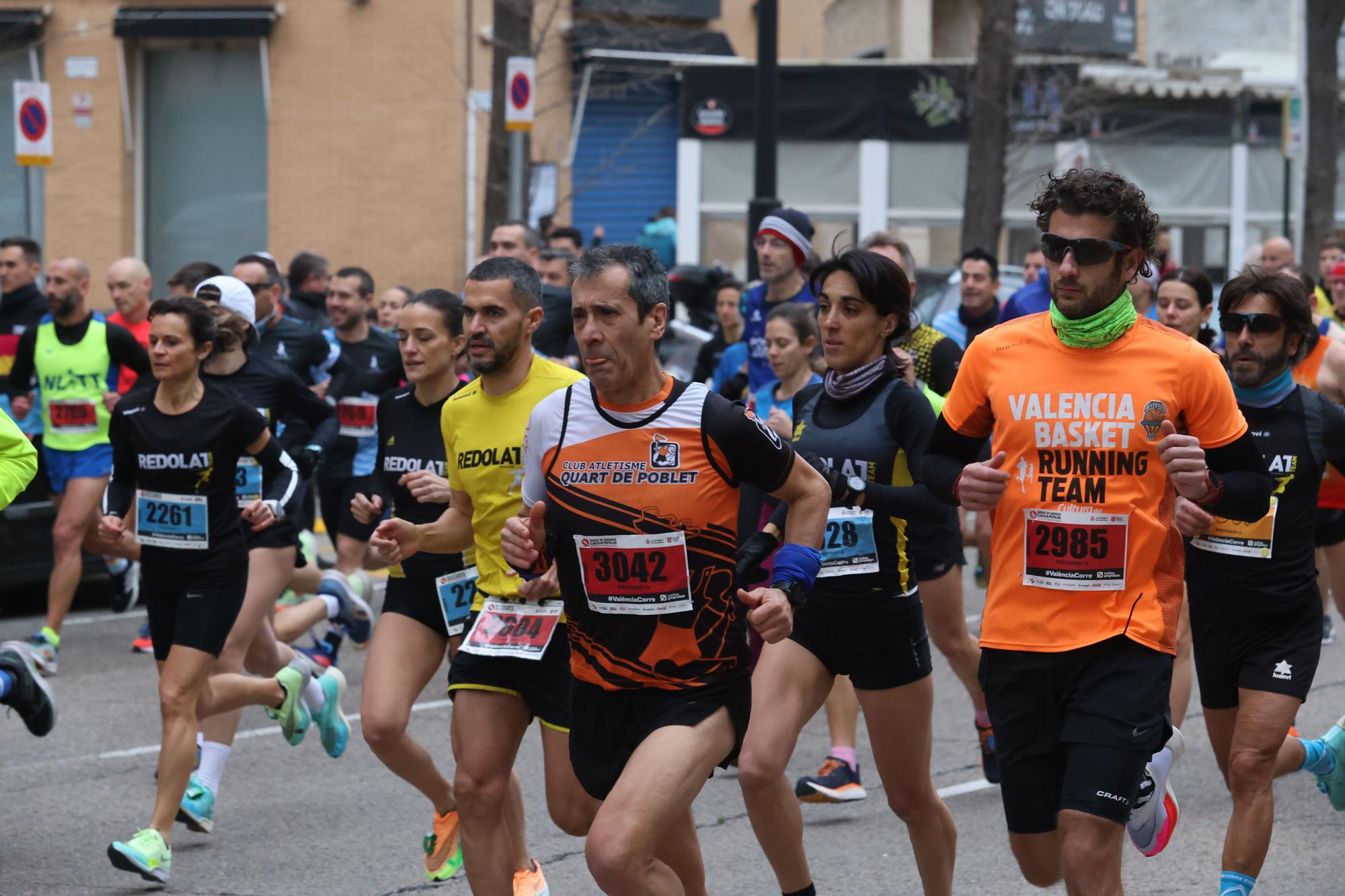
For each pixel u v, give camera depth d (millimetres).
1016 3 36688
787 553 8648
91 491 20125
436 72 44438
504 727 10117
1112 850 8281
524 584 10180
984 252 21125
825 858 12945
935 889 10742
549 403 8852
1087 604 8602
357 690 19641
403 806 14656
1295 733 16781
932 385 14188
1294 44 63531
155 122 46125
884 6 56062
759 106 28844
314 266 26625
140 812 14359
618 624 8609
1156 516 8586
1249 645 11195
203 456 12820
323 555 28094
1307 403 11266
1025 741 8805
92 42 45250
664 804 8156
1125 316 8633
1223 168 53125
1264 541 11016
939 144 50969
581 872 12633
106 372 20359
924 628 10609
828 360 10984
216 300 16984
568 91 48750
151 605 13070
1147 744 8398
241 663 14477
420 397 12656
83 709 18234
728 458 8500
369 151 44969
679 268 42344
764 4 28531
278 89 45156
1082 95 48875
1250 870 10617
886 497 10266
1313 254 43781
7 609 24500
